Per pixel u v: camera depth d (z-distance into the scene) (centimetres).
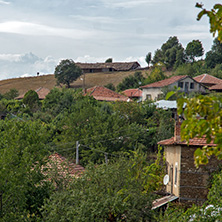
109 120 5619
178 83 9969
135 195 2342
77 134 5394
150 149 6094
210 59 15212
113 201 2138
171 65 18338
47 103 8212
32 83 18212
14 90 13550
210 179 2919
